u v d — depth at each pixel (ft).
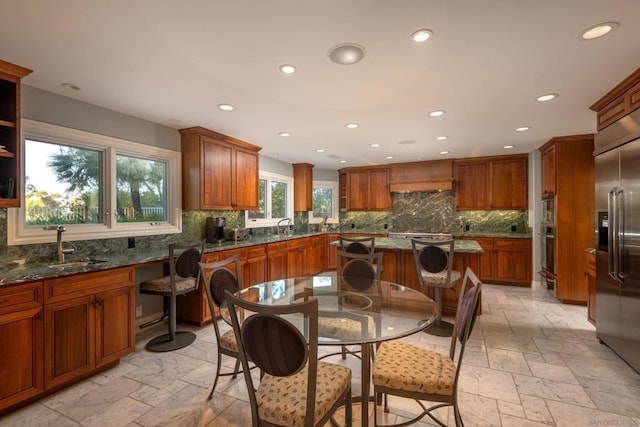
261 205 18.78
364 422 5.46
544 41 6.07
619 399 6.71
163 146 11.79
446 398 4.93
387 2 4.94
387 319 6.32
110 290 7.98
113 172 10.23
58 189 9.07
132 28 5.64
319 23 5.50
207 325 11.18
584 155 13.24
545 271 15.52
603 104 9.09
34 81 7.93
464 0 4.89
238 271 8.54
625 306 8.04
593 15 5.27
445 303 11.94
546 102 9.36
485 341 9.72
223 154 13.47
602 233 9.09
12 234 7.93
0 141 7.25
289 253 16.87
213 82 7.98
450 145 15.49
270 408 4.35
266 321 4.02
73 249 8.69
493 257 17.37
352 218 23.40
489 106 9.76
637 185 7.49
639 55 6.59
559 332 10.41
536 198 16.76
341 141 14.65
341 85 8.17
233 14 5.24
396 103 9.50
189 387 7.22
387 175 21.36
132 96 8.95
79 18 5.34
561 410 6.35
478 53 6.53
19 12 5.15
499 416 6.18
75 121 9.18
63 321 7.00
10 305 6.18
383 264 12.91
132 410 6.39
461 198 19.27
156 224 11.71
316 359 3.97
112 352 7.97
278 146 15.70
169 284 9.48
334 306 7.22
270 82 7.97
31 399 6.61
